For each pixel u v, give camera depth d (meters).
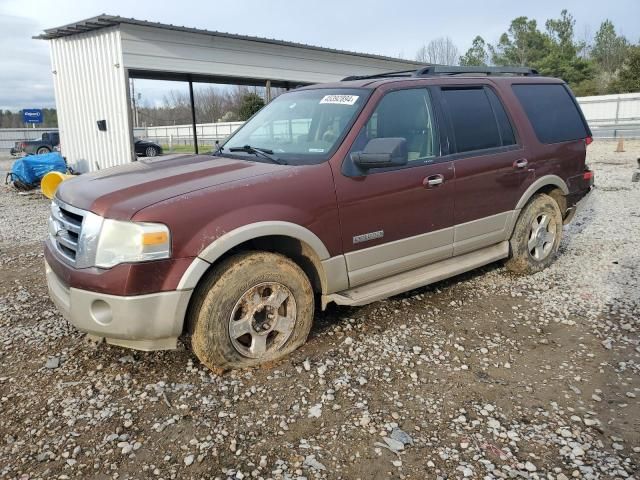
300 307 3.56
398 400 3.09
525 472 2.49
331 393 3.14
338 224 3.65
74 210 3.23
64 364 3.53
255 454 2.62
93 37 13.45
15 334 4.03
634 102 32.06
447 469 2.51
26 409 3.02
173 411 2.98
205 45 14.59
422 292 4.88
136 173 3.65
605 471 2.50
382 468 2.52
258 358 3.41
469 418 2.92
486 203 4.68
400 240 4.05
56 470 2.52
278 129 4.31
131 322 2.96
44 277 5.54
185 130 39.19
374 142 3.61
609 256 5.92
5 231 8.26
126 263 2.92
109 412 2.97
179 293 3.01
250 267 3.27
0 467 2.54
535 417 2.94
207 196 3.15
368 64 20.38
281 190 3.38
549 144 5.24
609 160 17.02
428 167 4.16
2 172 20.12
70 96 14.79
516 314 4.38
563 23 51.97
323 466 2.53
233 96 51.25
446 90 4.52
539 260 5.36
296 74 17.52
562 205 5.63
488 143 4.71
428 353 3.68
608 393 3.18
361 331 4.02
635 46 47.19
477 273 5.41
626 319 4.22
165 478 2.46
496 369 3.47
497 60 54.09
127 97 13.02
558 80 5.69
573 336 3.96
